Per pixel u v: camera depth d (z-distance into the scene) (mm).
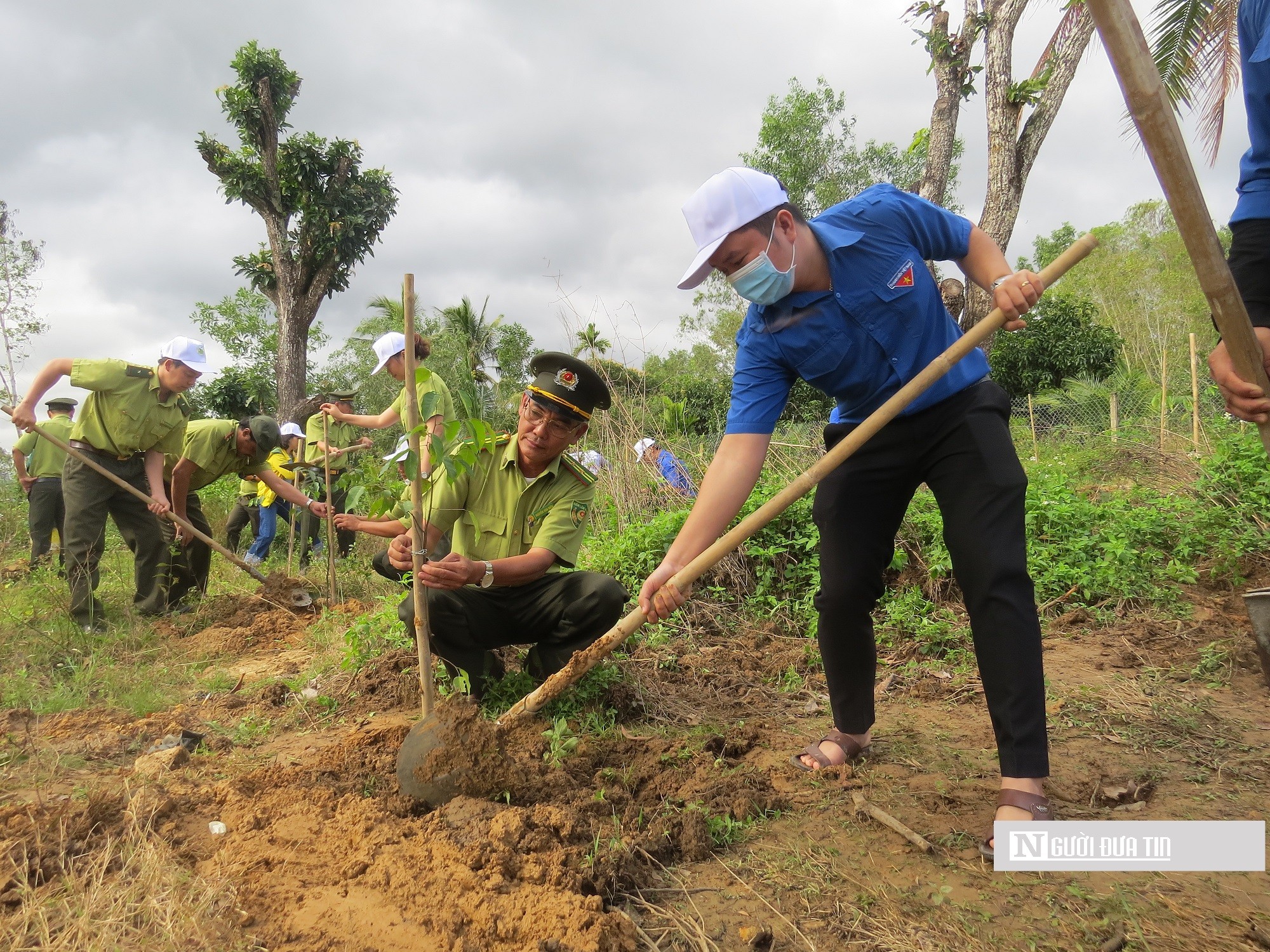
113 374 5453
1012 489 2406
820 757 2898
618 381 7016
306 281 20000
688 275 2455
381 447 9922
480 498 3658
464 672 3197
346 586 6980
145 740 3297
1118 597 4789
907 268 2473
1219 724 3215
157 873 1952
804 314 2516
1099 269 31984
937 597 5109
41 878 2023
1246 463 5828
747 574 5383
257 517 8805
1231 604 4645
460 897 1952
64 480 5543
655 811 2533
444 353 16250
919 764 2941
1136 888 2109
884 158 20125
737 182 2365
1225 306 1805
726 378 9930
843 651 2859
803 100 19844
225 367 19828
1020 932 1949
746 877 2227
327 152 19141
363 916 1894
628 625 2543
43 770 2895
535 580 3643
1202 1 7906
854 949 1911
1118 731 3178
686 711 3656
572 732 3201
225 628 5422
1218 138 8195
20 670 4219
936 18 9859
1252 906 2025
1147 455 7734
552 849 2191
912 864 2264
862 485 2691
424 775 2465
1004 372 20250
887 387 2559
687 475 6734
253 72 18844
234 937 1801
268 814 2398
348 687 3873
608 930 1893
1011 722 2348
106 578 7211
